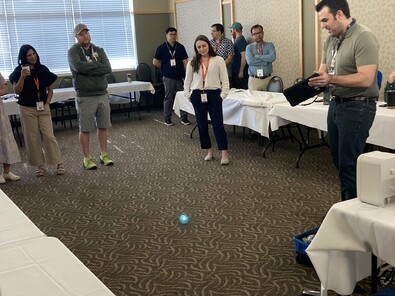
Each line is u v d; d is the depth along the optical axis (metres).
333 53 2.51
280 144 5.69
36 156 4.75
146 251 2.95
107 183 4.48
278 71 6.92
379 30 5.33
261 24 7.05
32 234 1.89
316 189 3.95
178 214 3.56
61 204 3.95
